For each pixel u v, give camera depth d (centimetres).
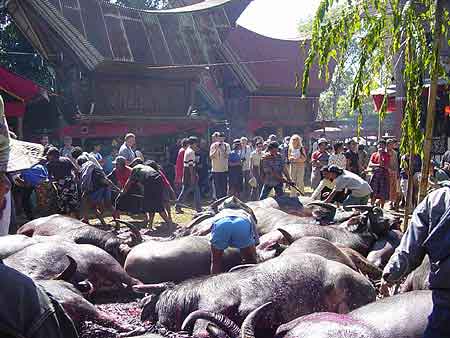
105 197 1362
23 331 234
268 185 1457
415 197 1307
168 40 2989
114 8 2866
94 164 1362
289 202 1223
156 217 1598
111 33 2769
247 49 3484
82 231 931
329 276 590
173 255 812
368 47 720
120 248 895
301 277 587
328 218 1059
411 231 404
